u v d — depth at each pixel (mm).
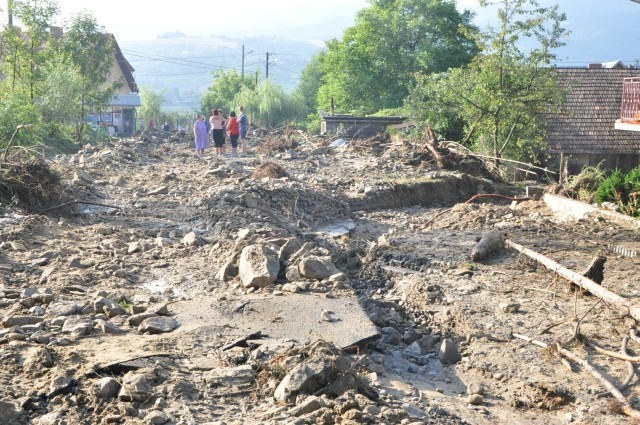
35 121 30438
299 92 84875
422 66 57219
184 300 9609
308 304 9258
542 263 11742
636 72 39500
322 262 10484
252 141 36406
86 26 40750
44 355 6957
